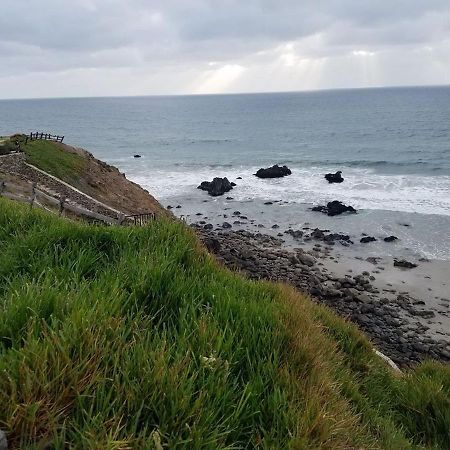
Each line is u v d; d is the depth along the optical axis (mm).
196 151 98500
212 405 2578
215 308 3861
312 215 41344
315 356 3682
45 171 29578
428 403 5246
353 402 4172
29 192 20078
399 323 20844
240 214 42812
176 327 3586
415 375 6426
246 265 26609
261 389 2932
